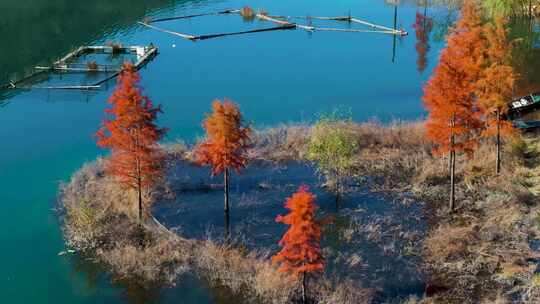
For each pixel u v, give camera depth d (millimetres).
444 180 46844
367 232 40500
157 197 45375
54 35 100688
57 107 69688
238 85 76500
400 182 47125
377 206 43844
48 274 37688
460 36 44969
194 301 34531
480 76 44250
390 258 37531
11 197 48125
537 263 36000
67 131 62406
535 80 66375
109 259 38219
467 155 45750
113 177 47062
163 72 82438
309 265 31656
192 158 51656
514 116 56750
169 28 106062
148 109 40094
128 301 35000
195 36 99500
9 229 43031
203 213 43375
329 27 105312
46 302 35125
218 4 125562
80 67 83125
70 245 40594
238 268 36406
